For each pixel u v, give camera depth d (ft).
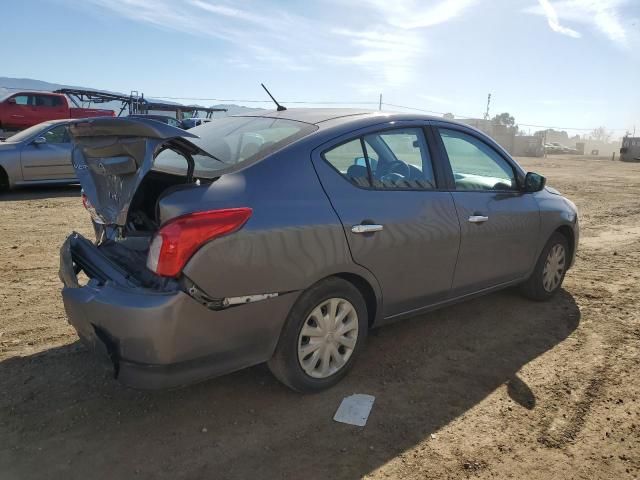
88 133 9.56
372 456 8.84
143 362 8.58
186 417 9.82
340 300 10.59
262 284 9.20
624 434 9.62
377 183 11.15
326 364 10.62
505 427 9.76
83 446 8.92
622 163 137.39
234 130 11.70
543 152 194.80
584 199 45.85
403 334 13.83
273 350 9.83
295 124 11.22
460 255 12.73
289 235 9.38
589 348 13.21
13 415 9.71
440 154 12.62
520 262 14.90
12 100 64.39
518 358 12.60
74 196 36.09
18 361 11.68
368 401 10.48
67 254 11.05
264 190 9.42
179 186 9.01
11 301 15.21
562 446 9.23
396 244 11.12
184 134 8.89
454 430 9.62
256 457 8.75
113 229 10.86
